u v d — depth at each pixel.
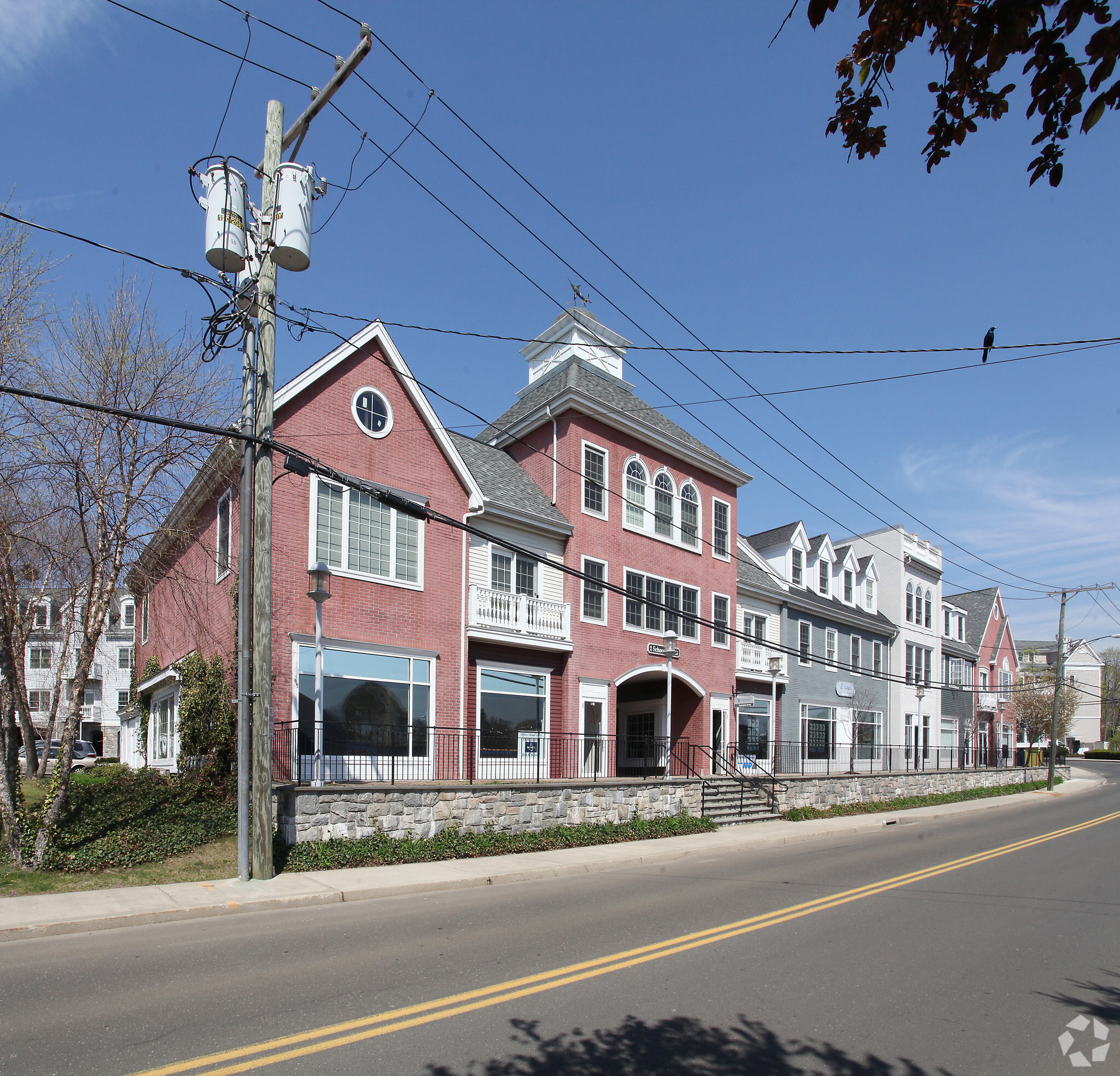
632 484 25.64
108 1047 5.56
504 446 26.20
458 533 20.12
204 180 12.22
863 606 38.62
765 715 30.70
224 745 16.61
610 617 24.09
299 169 12.51
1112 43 3.60
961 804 30.91
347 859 13.25
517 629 21.00
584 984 7.12
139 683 25.69
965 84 4.17
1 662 12.80
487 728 20.56
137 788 17.27
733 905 10.94
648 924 9.64
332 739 17.03
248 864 11.76
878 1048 5.83
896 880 13.34
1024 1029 6.31
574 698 22.61
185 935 8.95
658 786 19.92
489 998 6.68
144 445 14.36
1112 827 22.80
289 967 7.60
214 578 19.05
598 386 26.36
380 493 12.12
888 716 38.81
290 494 17.02
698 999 6.77
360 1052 5.49
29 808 14.48
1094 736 85.25
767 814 23.25
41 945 8.56
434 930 9.25
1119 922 10.38
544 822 17.08
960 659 46.81
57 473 14.07
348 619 17.61
